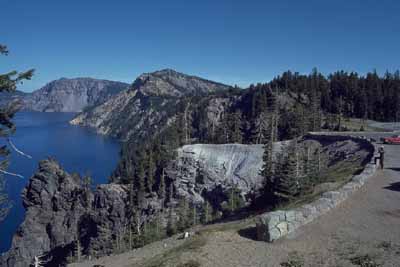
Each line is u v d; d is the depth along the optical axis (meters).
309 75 177.12
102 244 84.69
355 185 29.80
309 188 39.59
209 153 113.44
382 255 17.45
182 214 84.25
